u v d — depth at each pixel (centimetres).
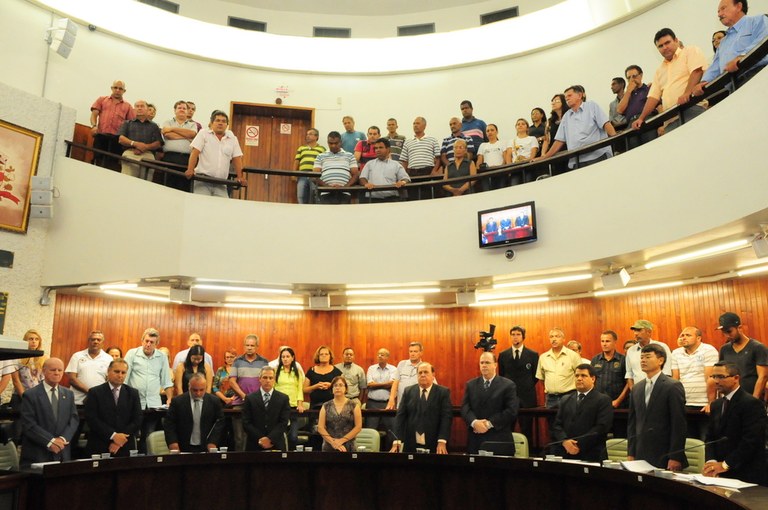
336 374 824
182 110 966
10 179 804
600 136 799
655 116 711
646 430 498
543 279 826
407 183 867
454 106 1189
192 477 549
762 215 554
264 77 1213
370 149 1013
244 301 1014
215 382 870
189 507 543
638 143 768
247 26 1225
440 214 846
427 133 1186
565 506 490
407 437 629
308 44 1207
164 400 833
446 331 1040
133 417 610
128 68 1111
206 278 818
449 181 848
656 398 498
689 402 692
